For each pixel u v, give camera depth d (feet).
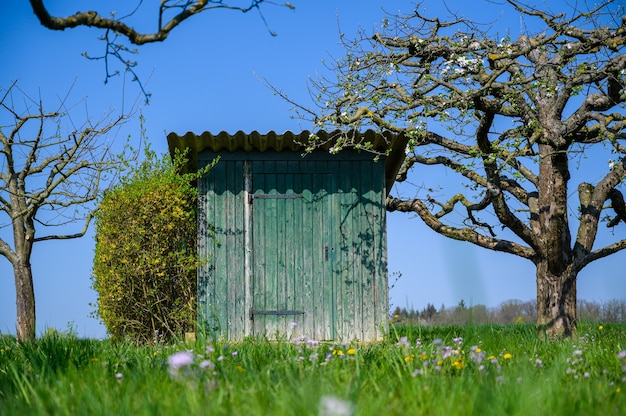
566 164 37.63
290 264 33.91
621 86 33.27
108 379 13.30
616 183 39.01
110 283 33.58
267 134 31.35
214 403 9.94
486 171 37.91
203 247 33.94
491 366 15.25
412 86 34.63
